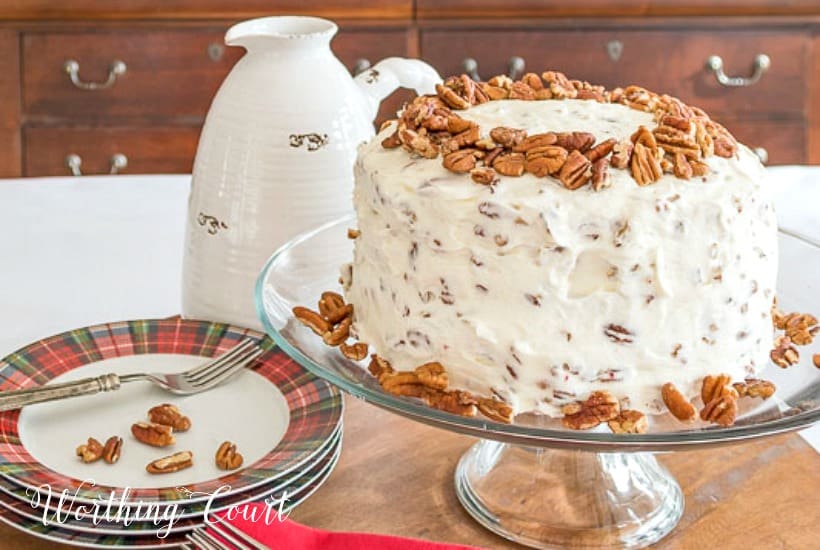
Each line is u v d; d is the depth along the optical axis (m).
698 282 1.11
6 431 1.17
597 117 1.18
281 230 1.31
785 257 1.30
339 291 1.29
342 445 1.23
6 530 1.13
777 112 2.36
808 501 1.18
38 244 1.50
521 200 1.09
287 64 1.30
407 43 2.25
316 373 1.12
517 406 1.12
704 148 1.13
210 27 2.22
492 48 2.27
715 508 1.18
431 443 1.24
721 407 1.10
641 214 1.09
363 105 1.34
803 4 2.29
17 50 2.21
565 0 2.25
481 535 1.15
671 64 2.31
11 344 1.34
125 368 1.26
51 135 2.27
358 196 1.19
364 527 1.15
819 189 1.61
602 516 1.16
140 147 2.29
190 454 1.16
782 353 1.18
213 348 1.28
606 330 1.10
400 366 1.15
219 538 1.07
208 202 1.32
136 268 1.48
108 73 2.24
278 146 1.30
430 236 1.11
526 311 1.10
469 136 1.14
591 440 1.05
